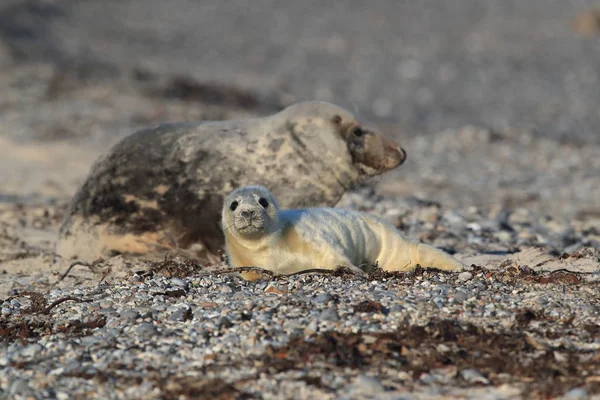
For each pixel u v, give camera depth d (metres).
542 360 20.91
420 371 20.55
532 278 26.08
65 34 128.50
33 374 21.38
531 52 139.62
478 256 32.59
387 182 62.31
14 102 81.00
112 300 26.03
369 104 107.00
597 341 21.84
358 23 160.50
